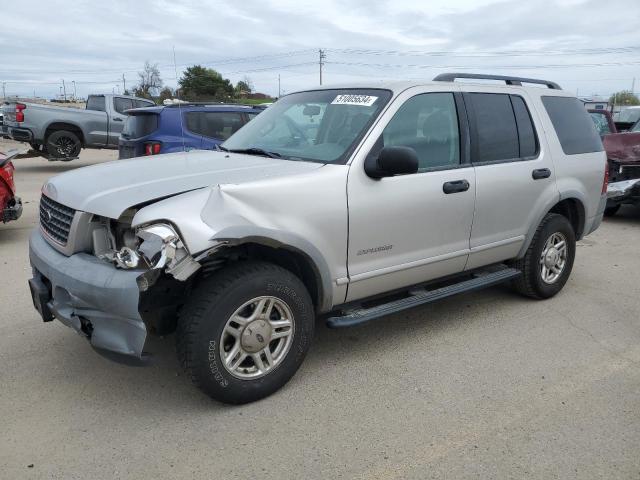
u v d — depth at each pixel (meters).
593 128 5.68
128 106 16.05
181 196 3.09
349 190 3.59
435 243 4.16
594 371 3.92
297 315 3.46
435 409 3.40
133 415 3.30
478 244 4.50
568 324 4.76
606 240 8.02
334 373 3.84
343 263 3.65
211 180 3.33
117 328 3.04
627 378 3.82
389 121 3.86
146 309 3.13
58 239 3.46
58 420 3.24
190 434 3.12
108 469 2.82
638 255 7.14
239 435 3.12
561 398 3.54
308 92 4.57
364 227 3.68
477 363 4.02
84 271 3.11
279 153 4.03
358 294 3.83
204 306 3.11
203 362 3.14
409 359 4.06
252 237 3.12
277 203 3.29
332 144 3.85
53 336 4.35
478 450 3.00
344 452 2.98
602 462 2.92
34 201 10.32
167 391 3.57
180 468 2.84
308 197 3.41
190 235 2.93
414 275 4.12
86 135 15.34
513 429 3.20
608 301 5.35
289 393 3.57
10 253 6.76
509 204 4.64
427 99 4.15
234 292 3.15
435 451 2.99
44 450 2.96
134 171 3.66
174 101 9.35
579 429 3.20
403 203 3.86
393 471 2.83
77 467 2.83
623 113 13.29
